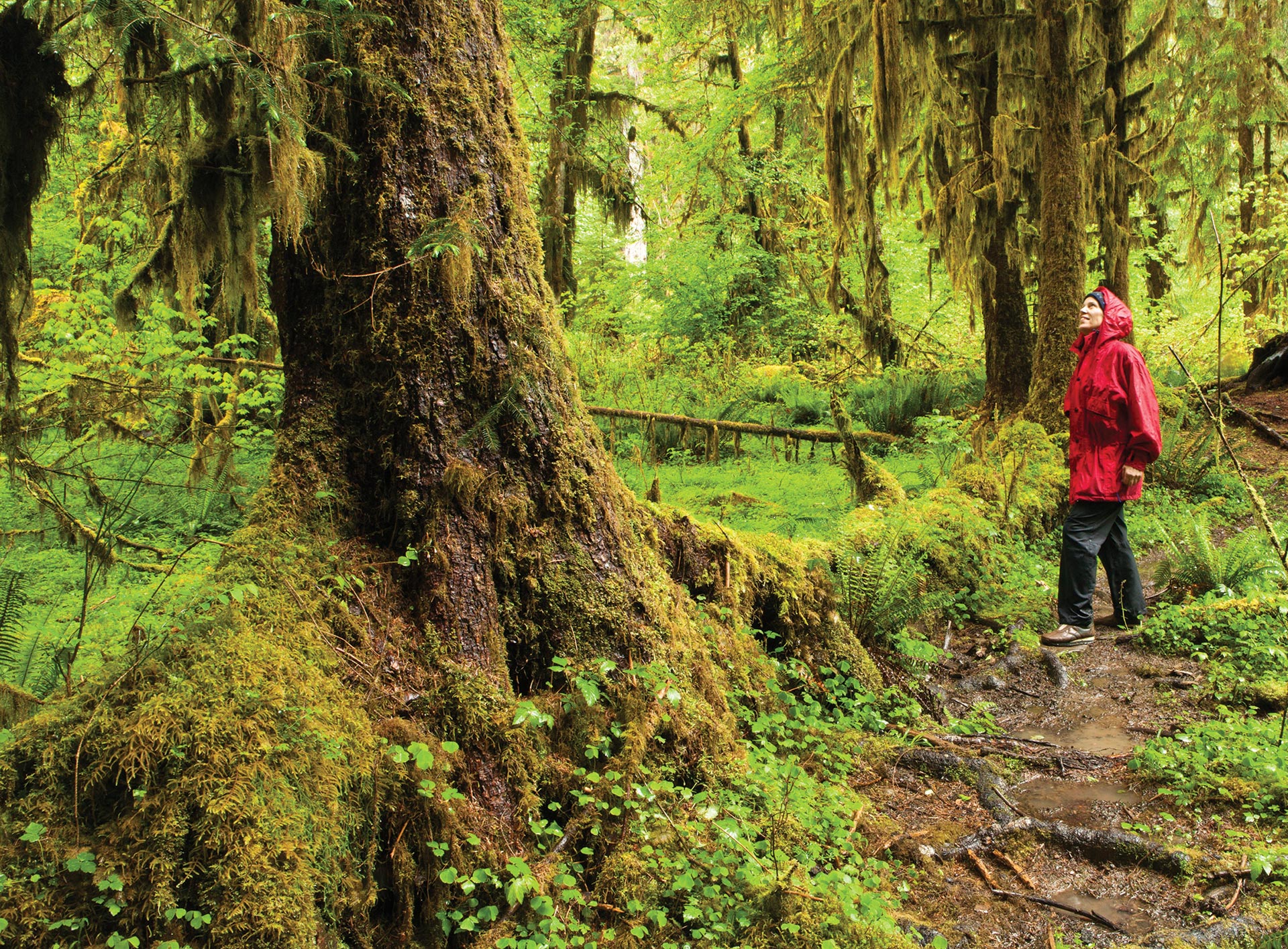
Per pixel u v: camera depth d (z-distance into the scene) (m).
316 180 2.94
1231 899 2.76
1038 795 3.54
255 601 2.61
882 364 13.30
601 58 22.42
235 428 6.26
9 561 4.53
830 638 4.50
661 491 7.89
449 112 3.05
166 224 3.71
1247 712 4.04
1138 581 5.23
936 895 2.90
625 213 16.45
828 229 16.27
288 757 2.22
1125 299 10.56
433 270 2.96
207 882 1.99
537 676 3.04
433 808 2.49
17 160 2.87
